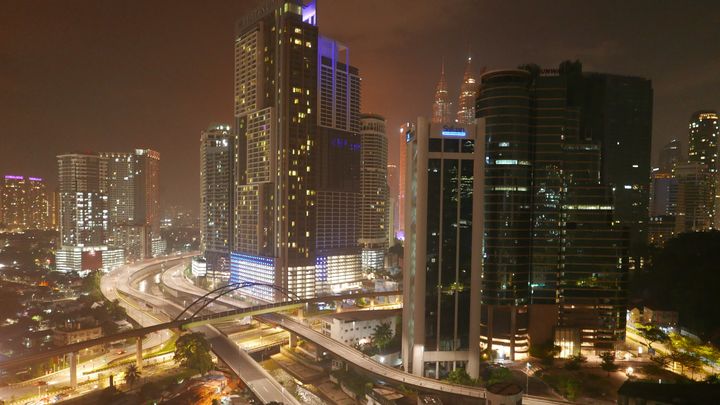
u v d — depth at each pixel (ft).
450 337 581.12
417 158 581.94
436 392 517.96
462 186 580.71
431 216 581.12
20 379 614.75
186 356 625.00
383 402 517.96
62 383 603.26
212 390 566.36
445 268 580.71
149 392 555.69
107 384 593.01
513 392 386.32
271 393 544.21
